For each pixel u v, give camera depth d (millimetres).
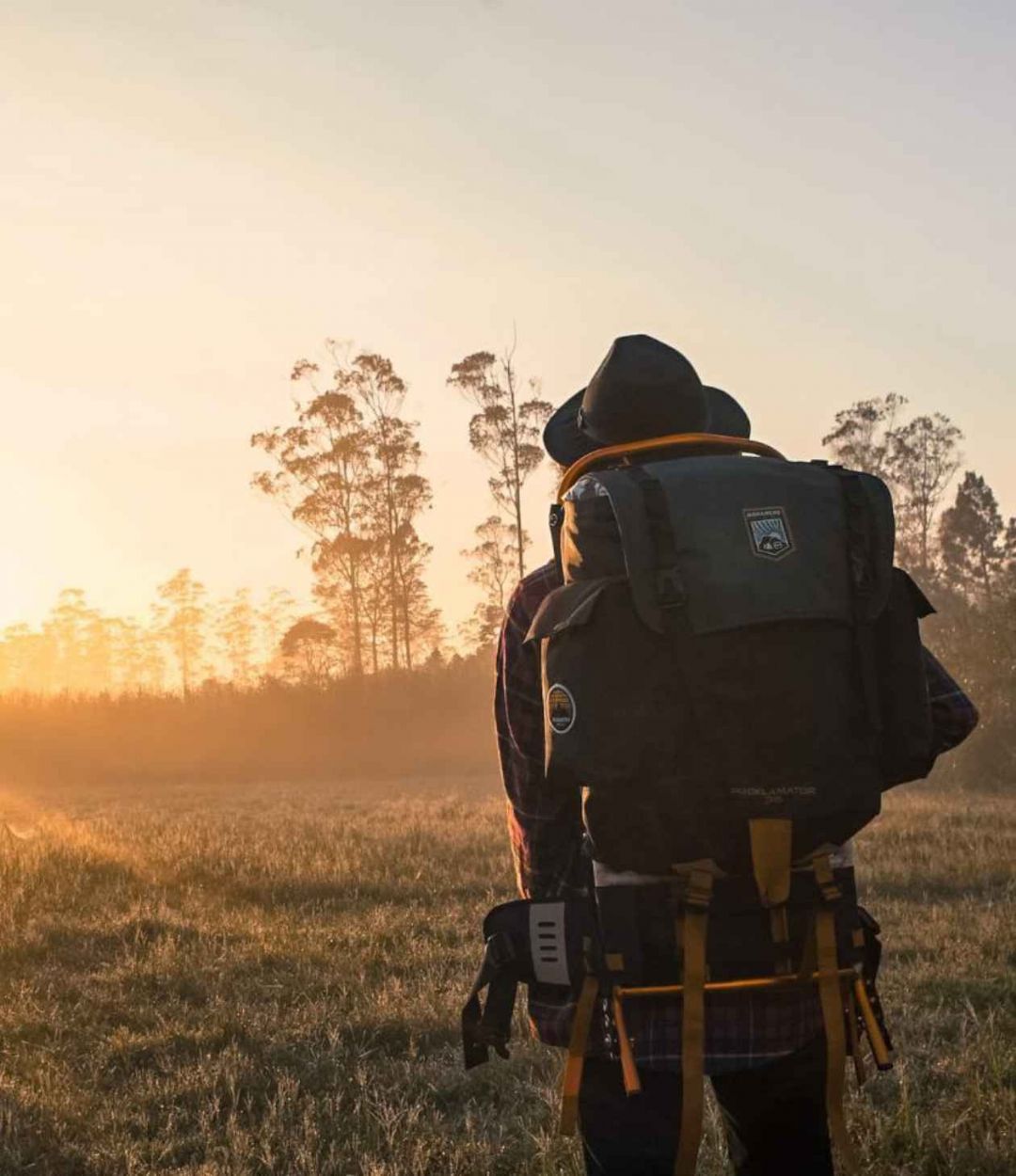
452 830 13328
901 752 2168
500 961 2273
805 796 2051
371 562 63125
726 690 2053
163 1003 6156
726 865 2100
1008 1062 4867
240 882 9305
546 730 2162
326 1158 4289
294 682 47000
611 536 2146
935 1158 4098
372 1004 5977
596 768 2076
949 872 9938
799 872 2170
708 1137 4133
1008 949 7012
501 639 2406
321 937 7496
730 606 2064
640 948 2145
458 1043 5531
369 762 40656
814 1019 2246
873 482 2240
